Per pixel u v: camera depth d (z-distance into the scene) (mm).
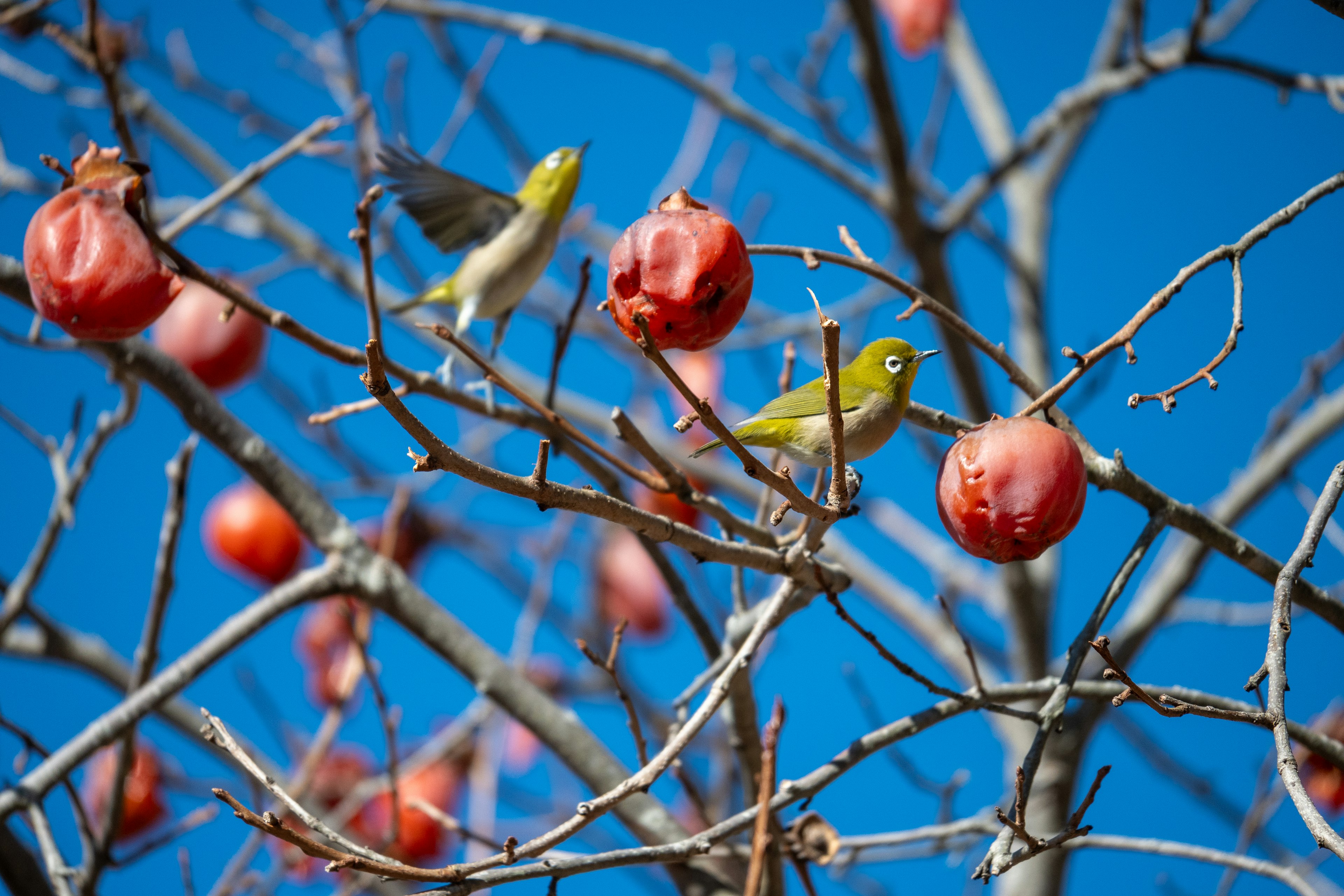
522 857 3242
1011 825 3189
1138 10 6027
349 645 8031
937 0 9289
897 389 4449
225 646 5066
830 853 4703
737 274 3172
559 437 4902
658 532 3473
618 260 3213
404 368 4359
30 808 4801
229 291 3729
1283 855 7062
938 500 3469
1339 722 5617
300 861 6133
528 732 5453
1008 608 8898
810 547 3658
